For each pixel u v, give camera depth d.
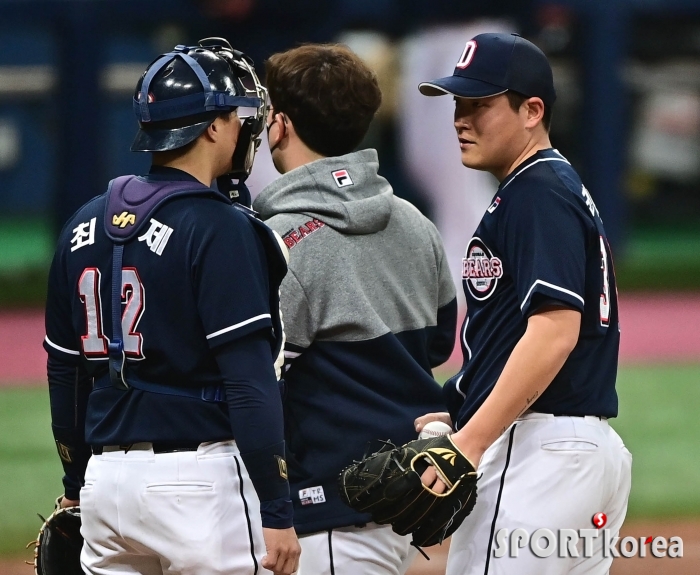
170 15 51.12
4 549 20.44
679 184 89.38
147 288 9.05
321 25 51.03
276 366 9.55
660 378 39.22
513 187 9.73
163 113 9.21
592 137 58.94
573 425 9.73
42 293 56.97
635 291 59.50
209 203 9.13
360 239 11.07
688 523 22.36
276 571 9.09
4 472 26.44
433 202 51.78
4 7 51.25
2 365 40.62
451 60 50.72
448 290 12.23
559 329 9.12
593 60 57.94
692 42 84.75
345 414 10.84
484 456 10.03
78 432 10.37
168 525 8.96
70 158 52.88
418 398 11.20
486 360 10.00
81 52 52.16
